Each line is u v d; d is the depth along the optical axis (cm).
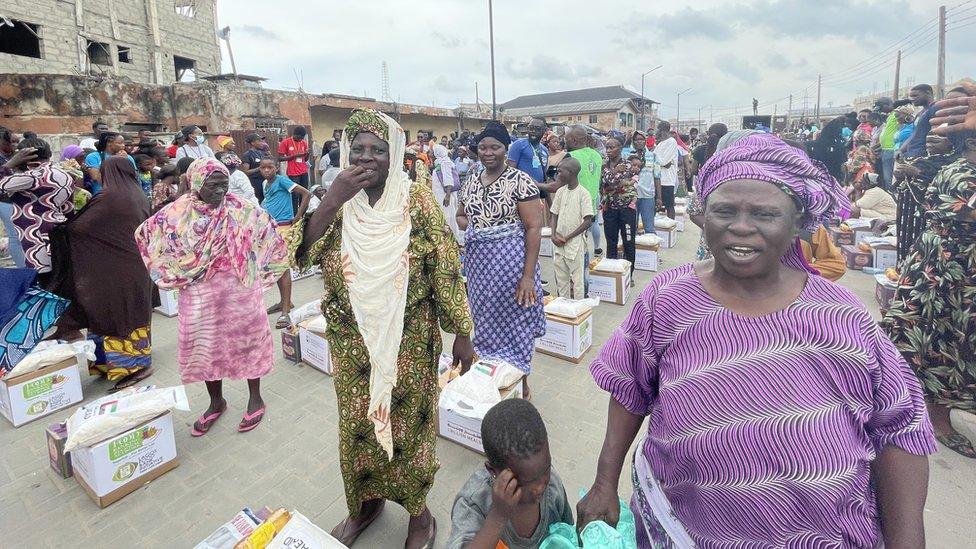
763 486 111
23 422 361
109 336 398
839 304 108
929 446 111
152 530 263
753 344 110
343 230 219
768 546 114
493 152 324
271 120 1539
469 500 166
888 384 108
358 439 229
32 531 264
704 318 117
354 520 252
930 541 239
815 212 111
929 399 311
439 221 224
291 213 623
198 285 321
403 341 221
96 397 399
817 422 106
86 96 1166
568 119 5359
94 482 277
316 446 331
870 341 106
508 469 143
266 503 281
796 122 2964
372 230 213
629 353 138
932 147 316
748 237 106
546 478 146
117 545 254
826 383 106
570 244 513
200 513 274
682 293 122
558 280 540
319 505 279
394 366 214
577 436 333
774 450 108
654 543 136
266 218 339
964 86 283
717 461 114
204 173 308
